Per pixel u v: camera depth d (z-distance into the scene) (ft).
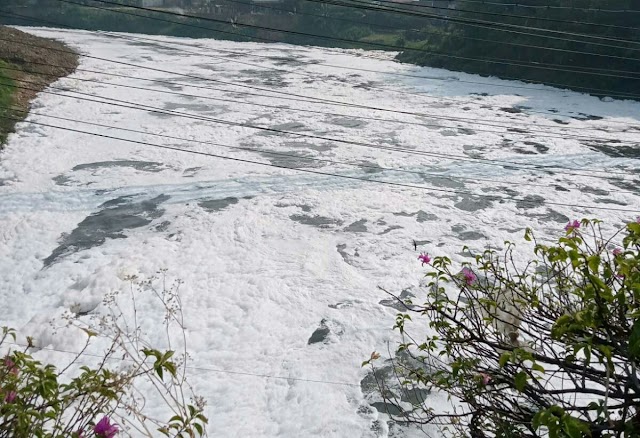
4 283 45.06
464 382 14.37
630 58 103.30
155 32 160.45
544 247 13.58
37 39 122.93
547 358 13.35
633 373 11.40
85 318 39.78
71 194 59.93
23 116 81.41
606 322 11.58
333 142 77.97
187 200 58.75
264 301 41.73
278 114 90.27
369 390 32.86
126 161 69.15
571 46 113.19
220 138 78.07
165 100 94.89
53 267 46.75
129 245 49.78
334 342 37.29
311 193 60.64
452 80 116.78
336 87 108.88
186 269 45.75
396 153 74.18
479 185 64.18
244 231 52.08
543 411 9.84
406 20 161.58
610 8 112.88
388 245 50.01
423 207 57.88
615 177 67.77
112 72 109.19
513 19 121.70
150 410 30.60
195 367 35.17
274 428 30.53
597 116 95.20
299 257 47.91
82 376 12.70
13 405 11.06
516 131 85.46
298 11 165.58
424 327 38.22
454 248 49.62
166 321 39.24
